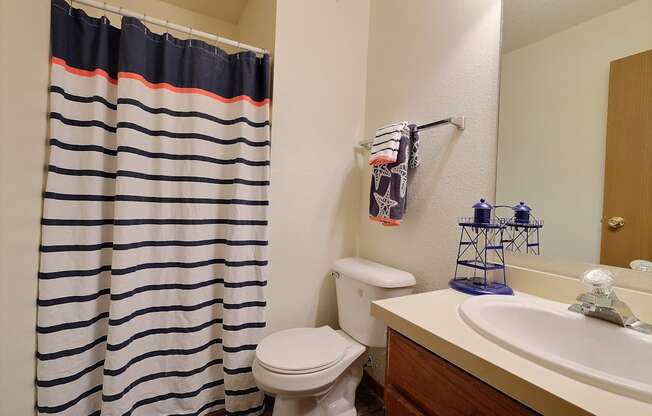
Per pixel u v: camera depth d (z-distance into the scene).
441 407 0.61
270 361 1.08
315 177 1.56
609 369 0.62
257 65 1.39
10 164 0.83
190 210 1.25
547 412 0.43
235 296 1.30
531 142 0.94
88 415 1.11
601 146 0.79
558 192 0.87
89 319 1.09
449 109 1.20
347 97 1.66
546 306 0.77
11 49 0.80
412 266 1.34
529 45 0.95
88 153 1.08
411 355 0.69
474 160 1.09
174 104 1.24
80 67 1.08
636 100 0.73
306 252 1.55
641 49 0.73
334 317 1.64
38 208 0.97
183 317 1.26
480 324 0.64
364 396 1.53
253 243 1.37
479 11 1.10
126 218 1.10
